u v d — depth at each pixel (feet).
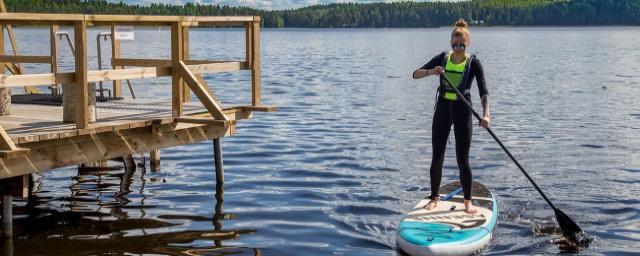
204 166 32.35
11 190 20.68
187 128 25.79
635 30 452.76
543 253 20.53
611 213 24.71
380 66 111.55
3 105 24.14
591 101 60.44
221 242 21.22
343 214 24.44
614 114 51.65
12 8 215.92
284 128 44.34
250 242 21.27
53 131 20.65
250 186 28.48
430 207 22.68
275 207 25.23
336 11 613.11
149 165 32.19
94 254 19.92
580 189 28.07
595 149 37.11
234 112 27.68
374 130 43.93
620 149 37.06
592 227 23.07
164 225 22.89
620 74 92.12
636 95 65.31
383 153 36.01
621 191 27.81
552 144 38.65
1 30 31.04
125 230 22.29
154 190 27.61
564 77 87.35
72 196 26.50
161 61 28.66
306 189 27.99
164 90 65.05
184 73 24.17
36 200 25.85
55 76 20.24
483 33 402.11
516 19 551.18
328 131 43.37
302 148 37.32
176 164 32.65
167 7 375.04
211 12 408.87
